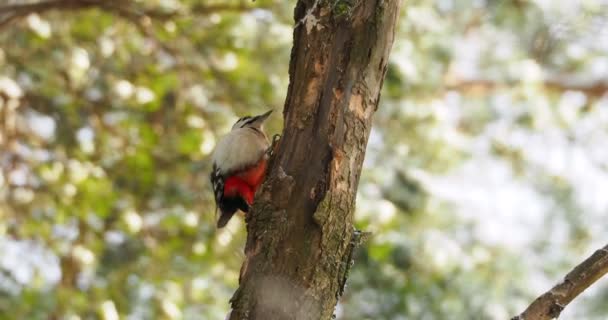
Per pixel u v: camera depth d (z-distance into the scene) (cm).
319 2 665
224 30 1452
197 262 1514
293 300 600
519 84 1636
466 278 1521
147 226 1505
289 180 627
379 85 660
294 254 609
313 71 657
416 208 1427
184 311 1580
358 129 645
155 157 1483
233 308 601
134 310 1493
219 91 1478
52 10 1396
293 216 618
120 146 1483
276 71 1476
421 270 1458
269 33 1448
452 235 1631
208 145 1413
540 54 1636
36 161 1467
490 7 1630
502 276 1602
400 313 1459
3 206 1430
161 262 1496
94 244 1473
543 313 587
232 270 1515
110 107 1488
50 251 1483
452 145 1533
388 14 659
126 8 1409
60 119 1473
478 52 1741
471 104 1798
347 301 1473
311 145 639
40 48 1466
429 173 1535
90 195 1444
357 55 654
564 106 1703
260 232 616
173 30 1420
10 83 1391
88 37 1513
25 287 1461
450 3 1689
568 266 1700
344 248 624
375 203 1331
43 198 1458
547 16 1575
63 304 1406
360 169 644
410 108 1468
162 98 1523
